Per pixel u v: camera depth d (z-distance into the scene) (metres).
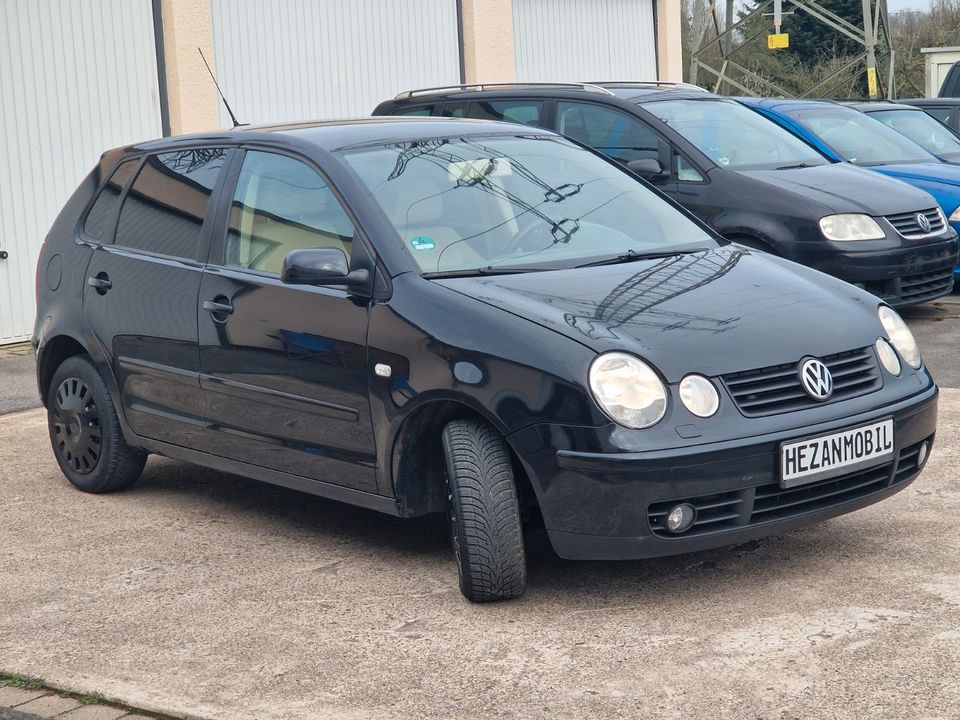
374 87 13.11
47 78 10.36
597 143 9.48
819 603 4.23
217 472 6.46
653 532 4.03
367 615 4.39
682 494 4.01
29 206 10.28
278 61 12.17
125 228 5.91
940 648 3.80
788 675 3.68
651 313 4.36
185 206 5.60
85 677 3.99
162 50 11.20
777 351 4.25
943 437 6.34
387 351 4.50
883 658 3.75
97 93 10.70
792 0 28.64
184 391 5.43
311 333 4.79
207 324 5.24
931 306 10.48
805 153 9.73
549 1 15.36
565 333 4.17
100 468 6.00
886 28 28.31
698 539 4.08
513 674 3.82
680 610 4.25
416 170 5.11
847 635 3.94
